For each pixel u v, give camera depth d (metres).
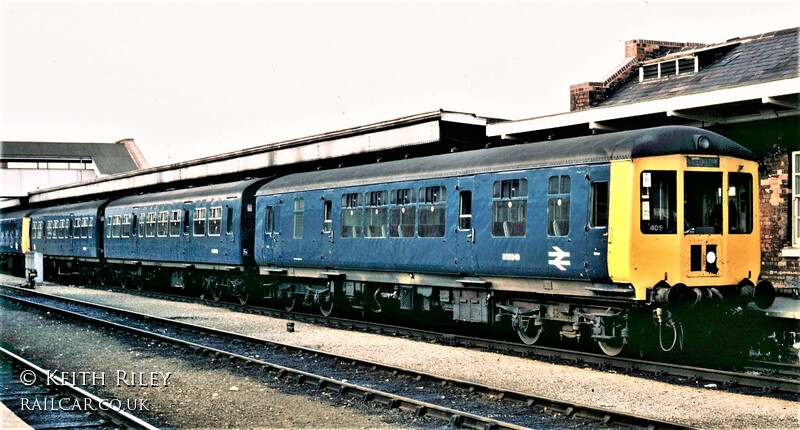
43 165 67.12
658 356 13.74
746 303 13.05
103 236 33.81
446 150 19.12
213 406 10.66
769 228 15.10
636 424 8.97
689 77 20.92
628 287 12.43
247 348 15.45
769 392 10.71
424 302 17.59
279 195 21.92
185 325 18.53
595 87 23.03
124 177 36.84
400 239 17.28
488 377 12.12
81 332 17.97
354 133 20.73
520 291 14.74
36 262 35.50
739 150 13.08
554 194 13.49
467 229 15.45
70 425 9.70
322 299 20.70
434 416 9.69
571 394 10.84
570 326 14.22
